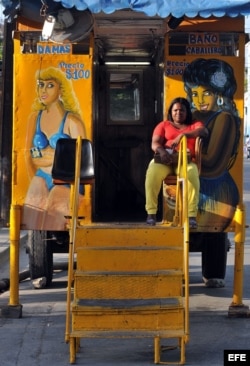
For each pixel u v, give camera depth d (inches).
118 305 286.7
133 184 476.7
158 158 343.0
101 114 482.9
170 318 285.7
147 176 345.7
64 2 330.3
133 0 330.3
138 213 439.2
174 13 330.0
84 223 357.7
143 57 486.3
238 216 355.6
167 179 348.5
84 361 289.7
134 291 293.6
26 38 362.6
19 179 360.8
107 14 375.6
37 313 372.2
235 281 360.5
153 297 293.6
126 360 290.8
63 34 349.7
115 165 478.0
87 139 350.6
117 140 480.7
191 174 337.4
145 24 403.9
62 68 358.9
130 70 486.3
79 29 349.1
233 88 360.5
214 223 360.8
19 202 361.7
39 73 358.9
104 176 476.7
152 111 486.0
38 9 352.8
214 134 360.2
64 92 358.9
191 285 449.7
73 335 281.1
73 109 359.3
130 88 484.4
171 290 294.2
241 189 361.4
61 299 405.7
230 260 551.5
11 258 360.2
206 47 360.8
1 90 387.9
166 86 361.1
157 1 331.0
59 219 360.2
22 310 371.2
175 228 315.3
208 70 360.2
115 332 283.7
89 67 358.9
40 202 360.8
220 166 360.5
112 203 474.0
